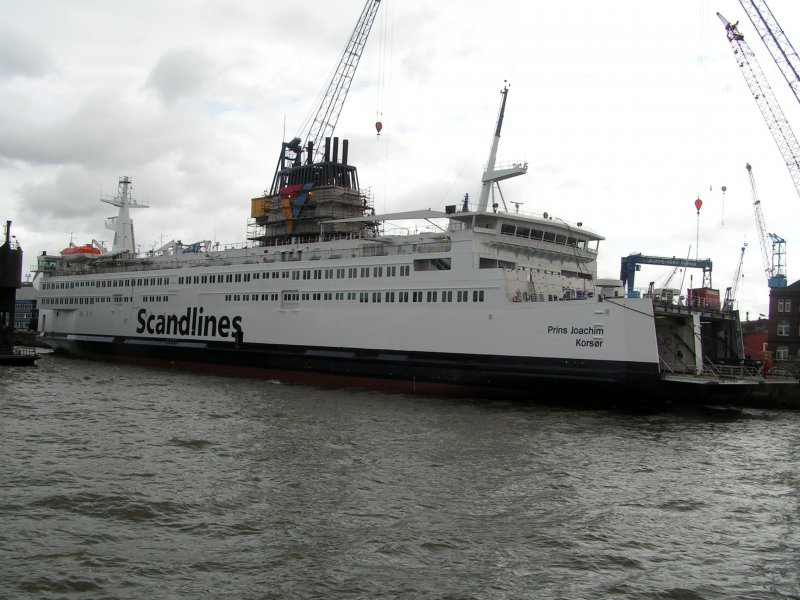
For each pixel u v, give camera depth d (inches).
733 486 1076.5
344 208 2706.7
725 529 870.4
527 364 1836.9
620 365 1688.0
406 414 1664.6
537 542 805.9
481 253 1987.0
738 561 765.3
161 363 2979.8
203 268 2775.6
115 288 3223.4
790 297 2655.0
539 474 1106.1
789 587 698.2
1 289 2817.4
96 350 3346.5
